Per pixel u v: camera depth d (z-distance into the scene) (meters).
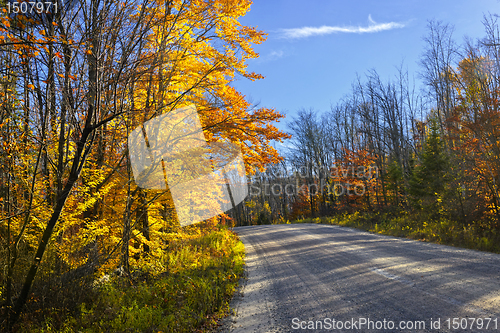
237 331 4.84
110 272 7.89
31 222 6.06
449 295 5.21
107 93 6.80
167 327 4.95
